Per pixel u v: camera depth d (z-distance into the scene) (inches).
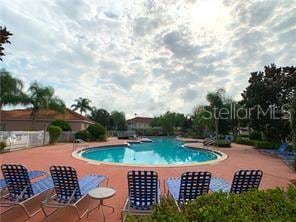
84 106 1915.6
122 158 799.7
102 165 449.7
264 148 837.8
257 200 105.0
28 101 1139.3
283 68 901.8
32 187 209.5
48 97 1168.8
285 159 539.5
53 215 191.6
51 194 208.7
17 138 748.6
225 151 791.7
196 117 1651.1
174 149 1095.0
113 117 2240.4
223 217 84.9
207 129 1601.9
